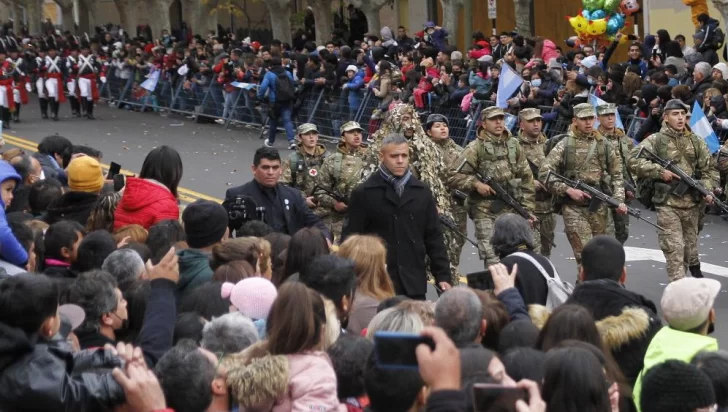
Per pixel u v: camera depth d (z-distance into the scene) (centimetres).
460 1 4306
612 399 773
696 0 3538
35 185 1705
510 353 851
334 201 1953
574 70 3156
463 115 3325
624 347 1016
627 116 2905
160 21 5869
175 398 816
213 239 1263
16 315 835
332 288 1103
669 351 984
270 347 882
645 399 767
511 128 2995
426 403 679
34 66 5353
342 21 5722
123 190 1560
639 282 2161
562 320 912
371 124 3494
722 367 867
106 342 1000
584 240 1998
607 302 1141
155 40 5606
